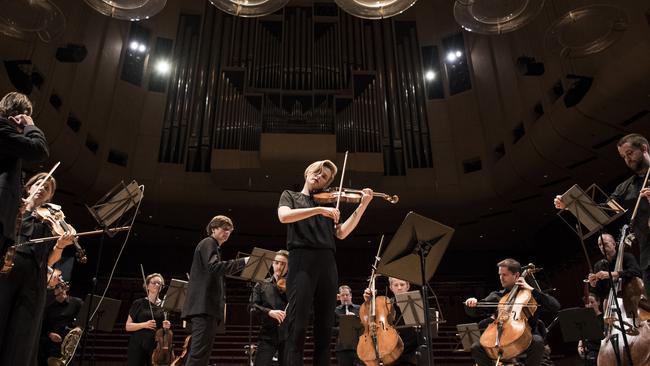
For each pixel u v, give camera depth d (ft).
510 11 19.98
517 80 38.83
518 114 38.96
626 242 14.84
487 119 42.50
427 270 12.03
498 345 15.67
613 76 29.09
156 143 42.22
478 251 53.57
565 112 33.22
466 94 44.11
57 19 25.07
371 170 41.50
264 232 49.73
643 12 26.78
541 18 35.19
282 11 48.19
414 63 46.50
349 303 24.25
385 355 17.22
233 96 43.52
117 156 41.50
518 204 43.45
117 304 20.94
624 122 31.55
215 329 14.16
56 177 36.96
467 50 44.78
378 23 48.47
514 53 39.17
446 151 43.70
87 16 37.24
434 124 44.45
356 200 11.07
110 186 39.91
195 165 42.91
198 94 43.91
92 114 38.60
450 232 11.73
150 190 41.63
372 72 44.93
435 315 17.88
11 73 28.78
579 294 38.55
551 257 48.83
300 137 41.19
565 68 33.09
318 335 9.87
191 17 47.01
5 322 9.18
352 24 48.26
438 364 37.83
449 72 45.60
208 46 45.73
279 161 40.42
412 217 11.49
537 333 17.67
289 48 46.19
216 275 14.25
